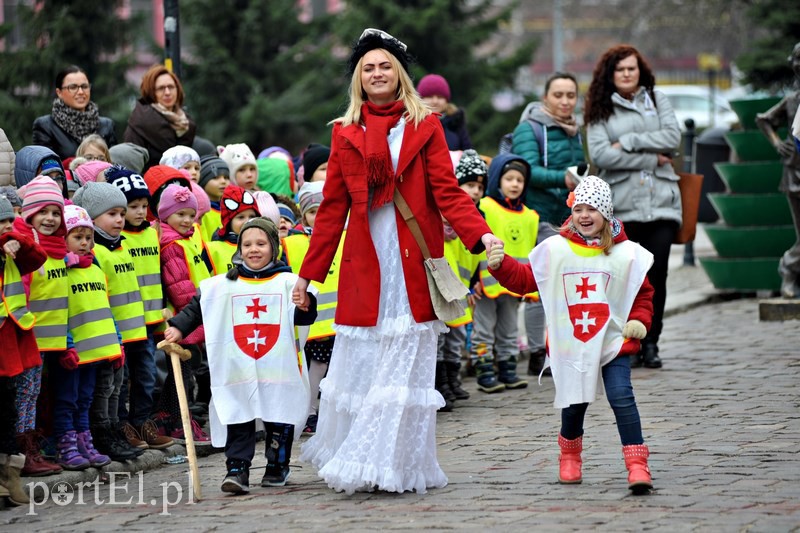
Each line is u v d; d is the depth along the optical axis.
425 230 9.16
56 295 9.76
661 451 10.06
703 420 11.26
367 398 9.07
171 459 10.78
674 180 14.56
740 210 19.44
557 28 62.62
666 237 14.42
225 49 33.75
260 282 9.60
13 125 27.77
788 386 12.76
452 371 13.14
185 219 11.38
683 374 13.77
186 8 33.88
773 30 32.31
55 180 10.97
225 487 9.23
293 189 15.21
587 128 14.60
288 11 34.78
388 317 9.17
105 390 10.30
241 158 13.83
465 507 8.49
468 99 34.38
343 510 8.55
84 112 13.70
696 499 8.41
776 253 19.44
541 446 10.63
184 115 14.45
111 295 10.53
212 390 9.38
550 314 9.12
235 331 9.48
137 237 11.01
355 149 9.27
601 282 9.08
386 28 33.78
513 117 33.94
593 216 9.05
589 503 8.45
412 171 9.23
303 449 9.52
